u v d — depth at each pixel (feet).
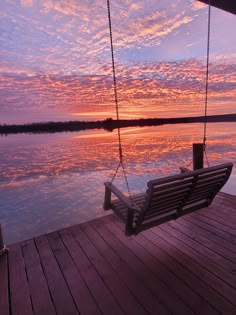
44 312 4.91
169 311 4.74
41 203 21.36
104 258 6.86
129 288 5.51
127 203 6.46
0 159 41.47
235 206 10.41
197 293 5.24
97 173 31.09
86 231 8.65
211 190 7.97
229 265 6.25
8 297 5.42
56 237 8.27
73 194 23.65
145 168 31.78
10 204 21.18
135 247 7.41
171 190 6.13
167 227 8.69
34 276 6.15
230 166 7.40
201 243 7.46
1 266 6.67
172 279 5.76
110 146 54.39
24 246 7.73
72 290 5.55
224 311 4.69
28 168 34.88
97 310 4.87
